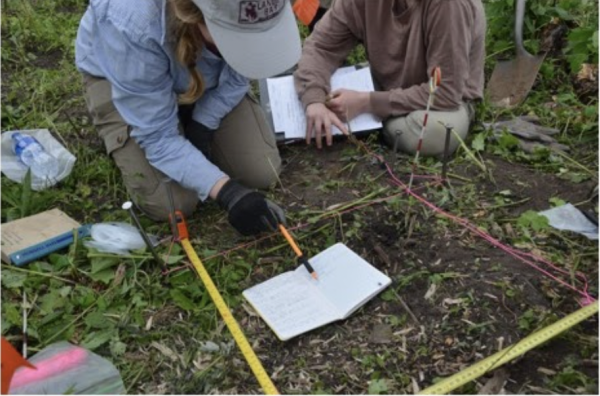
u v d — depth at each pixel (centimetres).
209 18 199
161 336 218
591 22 372
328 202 273
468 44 291
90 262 245
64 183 289
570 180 282
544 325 212
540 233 251
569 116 321
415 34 296
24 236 250
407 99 301
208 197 266
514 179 284
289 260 244
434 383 199
